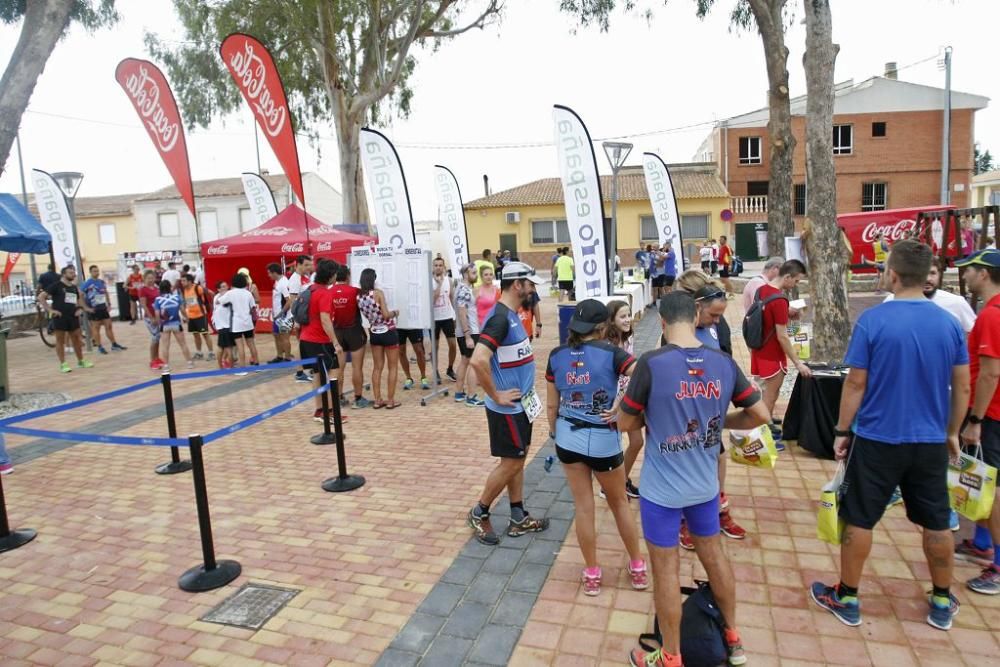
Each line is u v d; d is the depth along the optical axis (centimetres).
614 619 366
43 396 1000
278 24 1798
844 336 795
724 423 320
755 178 3709
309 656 344
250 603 398
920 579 392
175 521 527
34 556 473
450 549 457
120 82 1252
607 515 500
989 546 397
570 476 386
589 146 901
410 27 1723
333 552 461
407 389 971
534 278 445
